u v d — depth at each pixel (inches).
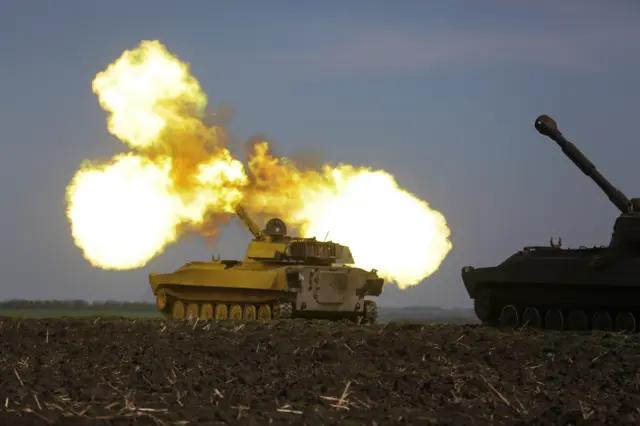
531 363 845.8
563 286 1626.5
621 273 1524.4
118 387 678.5
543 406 633.6
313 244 1972.2
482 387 705.0
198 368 782.5
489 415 601.6
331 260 1980.8
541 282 1637.6
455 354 887.1
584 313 1631.4
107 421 535.8
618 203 1620.3
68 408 577.6
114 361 816.3
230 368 787.4
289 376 743.7
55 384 689.6
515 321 1723.7
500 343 967.0
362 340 964.0
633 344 1003.9
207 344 947.3
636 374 789.2
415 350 903.1
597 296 1587.1
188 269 2065.7
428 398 659.4
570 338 1067.3
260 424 546.0
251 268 1987.0
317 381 718.5
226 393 650.8
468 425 564.7
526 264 1667.1
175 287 2113.7
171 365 794.8
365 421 573.0
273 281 1873.8
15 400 606.2
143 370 768.3
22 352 889.5
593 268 1561.3
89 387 674.2
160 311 2169.0
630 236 1514.5
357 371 772.0
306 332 1051.3
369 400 647.1
